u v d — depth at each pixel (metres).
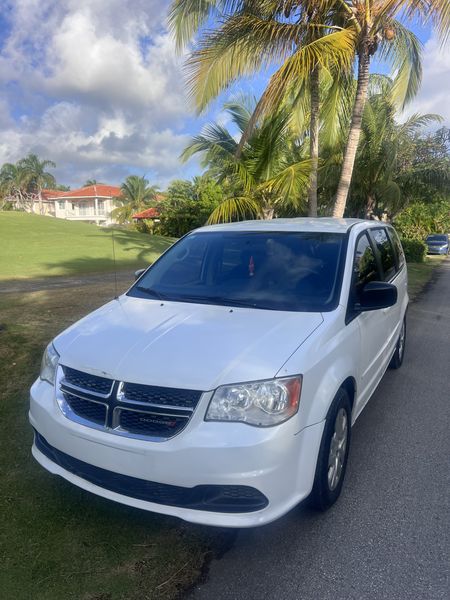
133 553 2.94
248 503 2.77
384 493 3.64
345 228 4.51
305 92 12.98
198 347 3.05
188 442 2.71
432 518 3.35
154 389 2.82
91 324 3.60
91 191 74.38
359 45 10.20
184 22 10.92
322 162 17.11
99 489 2.97
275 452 2.74
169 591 2.67
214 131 16.97
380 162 19.53
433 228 46.31
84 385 3.02
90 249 22.72
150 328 3.37
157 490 2.82
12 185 65.62
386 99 17.98
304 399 2.92
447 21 9.04
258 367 2.87
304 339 3.17
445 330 9.15
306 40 10.19
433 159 21.64
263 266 4.17
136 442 2.79
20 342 6.62
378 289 3.82
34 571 2.77
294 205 15.29
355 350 3.68
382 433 4.69
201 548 3.00
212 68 10.33
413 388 5.94
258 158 14.55
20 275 15.23
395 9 9.55
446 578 2.81
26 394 5.04
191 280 4.27
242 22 9.83
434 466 4.06
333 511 3.40
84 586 2.68
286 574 2.82
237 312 3.61
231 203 14.16
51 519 3.21
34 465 3.80
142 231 44.19
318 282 3.91
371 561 2.93
